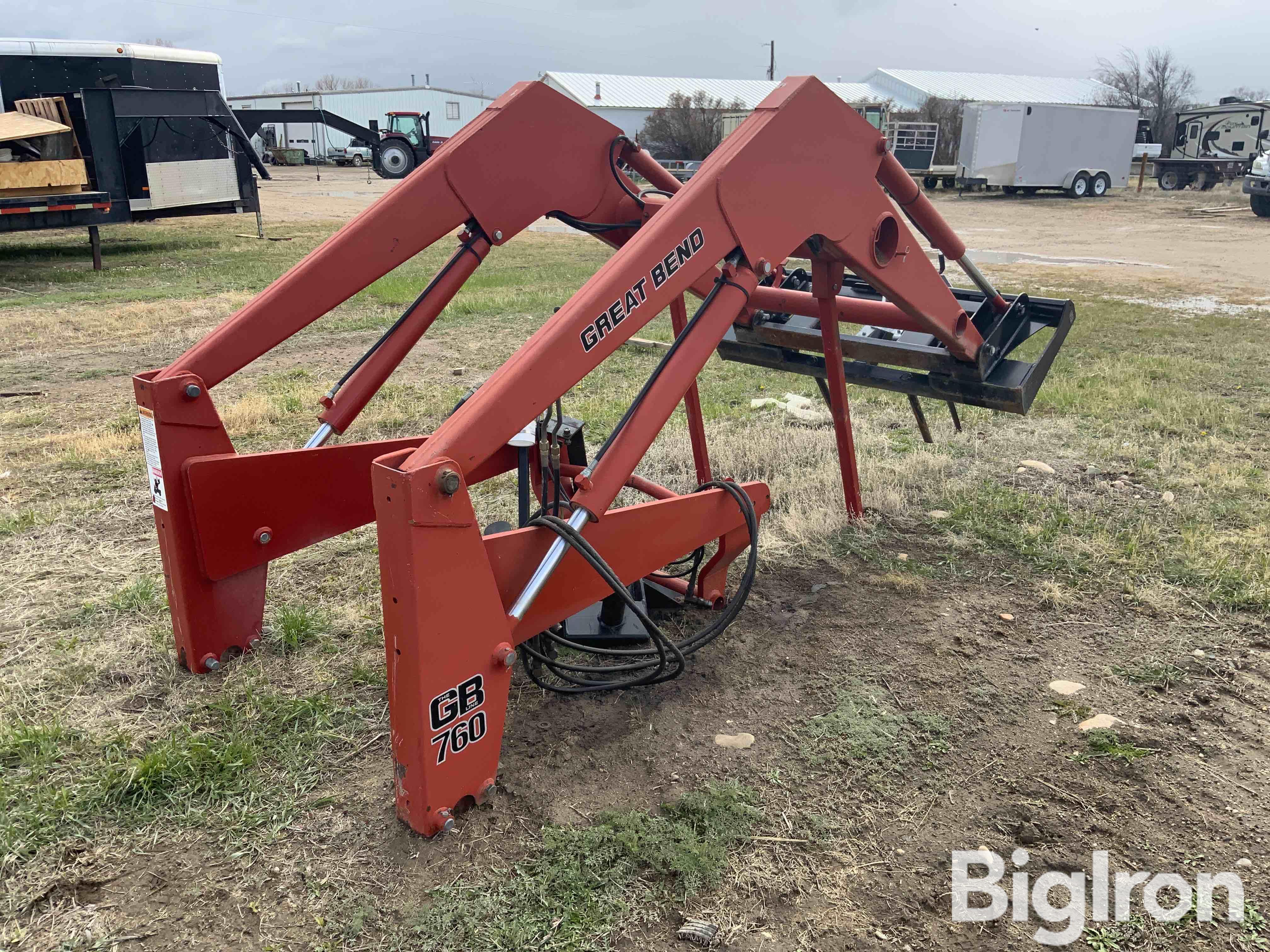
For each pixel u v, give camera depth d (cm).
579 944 206
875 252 343
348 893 219
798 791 258
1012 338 423
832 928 212
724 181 277
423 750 225
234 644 319
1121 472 514
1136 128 3042
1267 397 662
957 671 320
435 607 216
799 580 392
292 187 3416
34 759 262
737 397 680
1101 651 333
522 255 1641
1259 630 346
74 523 437
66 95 1409
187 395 286
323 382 720
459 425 218
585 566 272
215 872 225
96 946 203
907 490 491
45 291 1163
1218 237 1891
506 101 330
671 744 279
